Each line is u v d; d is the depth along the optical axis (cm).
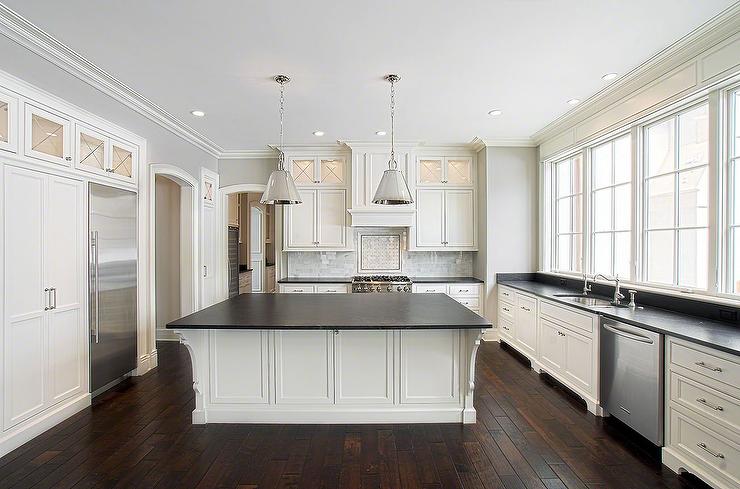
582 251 429
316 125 465
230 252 662
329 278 581
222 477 225
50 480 222
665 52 283
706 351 208
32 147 269
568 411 313
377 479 224
